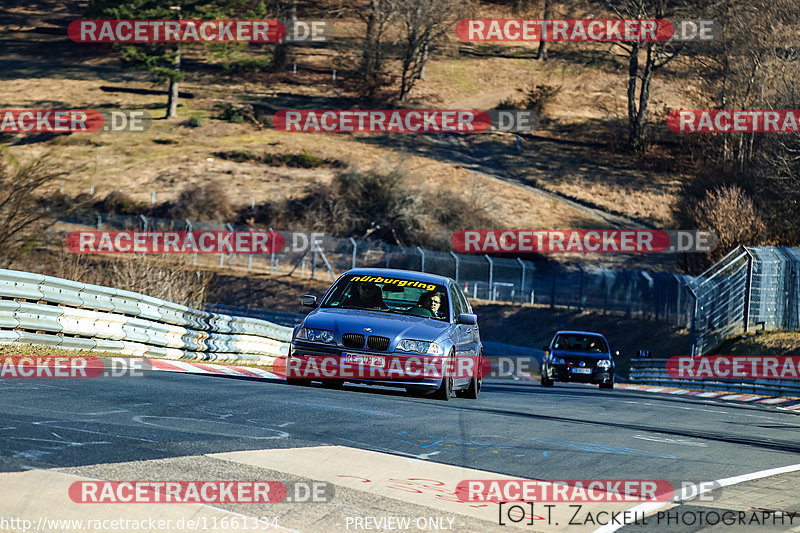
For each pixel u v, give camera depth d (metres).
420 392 40.75
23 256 81.25
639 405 53.91
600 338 80.62
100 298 48.72
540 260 199.00
